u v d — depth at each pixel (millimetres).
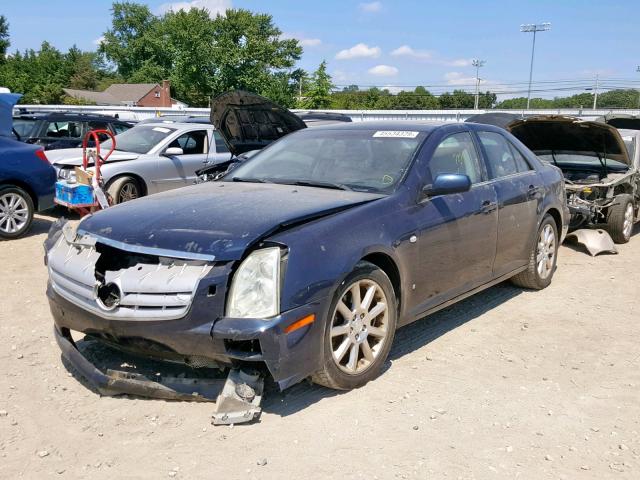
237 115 8289
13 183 8562
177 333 3381
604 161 9219
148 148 10688
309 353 3529
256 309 3369
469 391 3986
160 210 3967
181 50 67188
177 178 10656
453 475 3078
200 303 3346
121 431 3432
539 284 6246
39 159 8750
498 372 4305
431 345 4777
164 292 3404
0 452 3229
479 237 5000
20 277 6613
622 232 8898
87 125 13148
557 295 6188
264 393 3867
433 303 4621
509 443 3385
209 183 4922
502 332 5105
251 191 4383
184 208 3963
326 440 3359
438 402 3822
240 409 3494
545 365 4453
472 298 6039
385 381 4090
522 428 3549
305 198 4125
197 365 3531
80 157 10086
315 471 3088
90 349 4383
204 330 3344
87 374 3709
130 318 3465
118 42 98812
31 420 3547
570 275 7051
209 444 3305
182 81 67750
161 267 3480
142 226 3725
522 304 5871
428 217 4438
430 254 4461
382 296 4035
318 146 5094
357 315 3881
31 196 8781
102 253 3736
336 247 3703
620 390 4074
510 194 5449
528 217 5766
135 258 3627
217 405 3494
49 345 4664
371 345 4078
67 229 4207
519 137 8953
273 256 3438
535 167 6168
